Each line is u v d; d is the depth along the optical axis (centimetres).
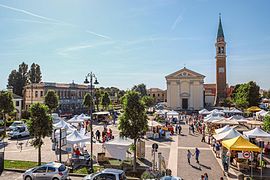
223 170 2058
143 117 2012
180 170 2078
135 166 2020
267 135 2372
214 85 12075
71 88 7844
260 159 2125
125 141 2212
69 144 2433
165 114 5500
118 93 13338
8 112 3819
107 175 1619
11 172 2038
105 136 3266
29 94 6875
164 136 3666
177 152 2727
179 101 8888
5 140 3400
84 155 2314
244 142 1997
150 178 1703
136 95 2027
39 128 2125
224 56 9556
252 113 6059
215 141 2773
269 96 14200
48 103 5272
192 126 4153
